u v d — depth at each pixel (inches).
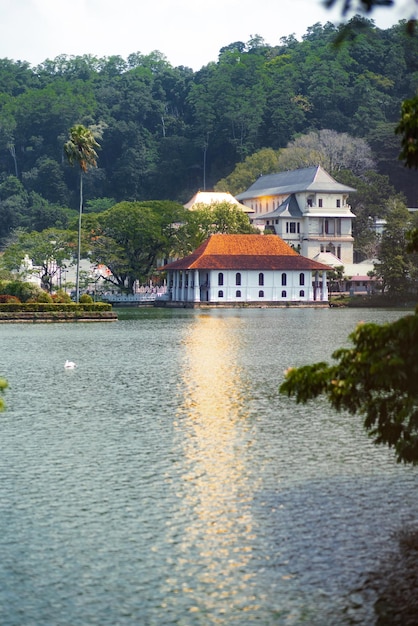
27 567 1233.4
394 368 1116.5
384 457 1786.4
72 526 1386.6
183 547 1296.8
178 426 2126.0
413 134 1187.3
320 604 1117.1
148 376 3100.4
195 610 1107.3
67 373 3203.7
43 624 1074.1
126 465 1743.4
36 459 1796.3
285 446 1895.9
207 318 7278.5
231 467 1720.0
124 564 1240.8
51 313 6663.4
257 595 1143.6
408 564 1223.5
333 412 2293.3
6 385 1213.7
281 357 3759.8
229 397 2576.3
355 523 1381.6
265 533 1343.5
